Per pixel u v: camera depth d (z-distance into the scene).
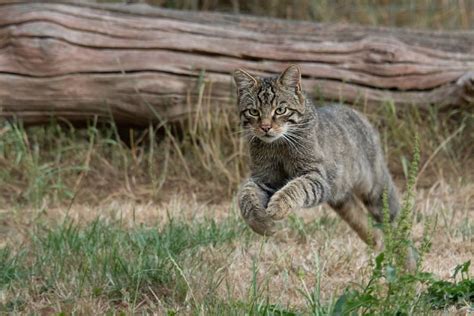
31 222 11.43
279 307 7.55
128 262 8.91
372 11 18.00
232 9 18.27
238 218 11.01
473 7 17.92
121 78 12.99
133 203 12.47
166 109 13.23
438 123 13.80
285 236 10.51
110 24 12.98
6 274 8.88
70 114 13.21
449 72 13.58
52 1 12.95
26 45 12.66
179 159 13.64
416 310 7.41
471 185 12.99
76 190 13.00
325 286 8.59
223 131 13.48
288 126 8.91
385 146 13.58
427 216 10.42
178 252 9.57
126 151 13.80
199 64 13.14
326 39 13.51
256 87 9.14
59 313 7.59
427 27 17.73
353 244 10.10
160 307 7.93
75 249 9.54
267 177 9.16
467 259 9.55
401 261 7.28
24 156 13.21
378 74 13.51
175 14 13.32
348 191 9.55
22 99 12.89
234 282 8.63
